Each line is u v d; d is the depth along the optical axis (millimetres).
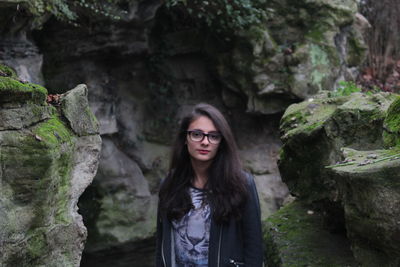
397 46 7293
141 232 6387
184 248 2117
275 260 2932
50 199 2119
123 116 6855
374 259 1936
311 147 2842
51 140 2078
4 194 1955
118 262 6480
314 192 2889
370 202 1838
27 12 4219
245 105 6941
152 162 6949
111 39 5883
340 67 6633
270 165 6906
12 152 1986
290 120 3230
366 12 7512
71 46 5734
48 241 2139
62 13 4863
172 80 7082
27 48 4625
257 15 6352
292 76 6387
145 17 5895
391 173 1765
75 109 2410
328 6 6613
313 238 3025
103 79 6387
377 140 2498
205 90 7223
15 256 1978
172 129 7121
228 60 6695
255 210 2129
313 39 6535
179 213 2111
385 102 2619
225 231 2080
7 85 1972
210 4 6148
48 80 5723
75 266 2342
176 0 5758
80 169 2420
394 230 1777
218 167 2135
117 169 6383
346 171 1890
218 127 2127
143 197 6496
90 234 6203
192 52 7059
